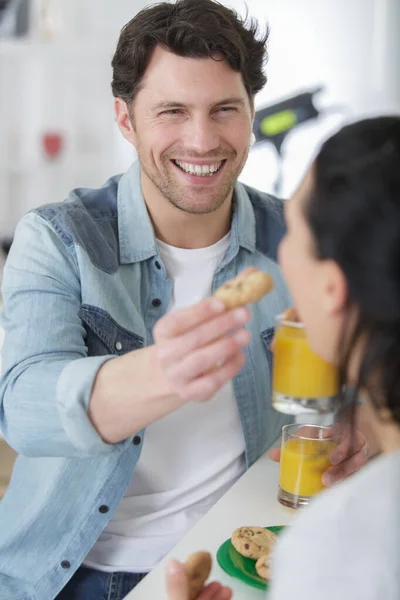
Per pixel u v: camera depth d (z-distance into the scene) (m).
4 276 1.16
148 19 1.14
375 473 0.64
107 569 1.12
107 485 1.12
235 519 1.02
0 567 1.14
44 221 1.16
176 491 1.16
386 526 0.60
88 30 2.78
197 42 1.12
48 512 1.12
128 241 1.21
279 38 2.66
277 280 1.29
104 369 0.96
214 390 0.85
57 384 0.97
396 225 0.64
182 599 0.77
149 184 1.20
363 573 0.58
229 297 0.82
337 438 1.06
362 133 0.68
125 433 0.96
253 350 1.24
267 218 1.34
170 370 0.84
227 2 2.64
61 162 2.83
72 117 2.84
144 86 1.16
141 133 1.18
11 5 2.66
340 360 0.71
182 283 1.23
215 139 1.15
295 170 2.70
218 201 1.19
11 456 1.95
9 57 2.81
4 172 2.83
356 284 0.67
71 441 0.97
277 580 0.62
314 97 2.20
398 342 0.67
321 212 0.68
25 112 2.84
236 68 1.15
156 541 1.13
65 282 1.14
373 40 2.61
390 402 0.68
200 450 1.18
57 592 1.10
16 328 1.10
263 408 1.24
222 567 0.92
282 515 1.04
